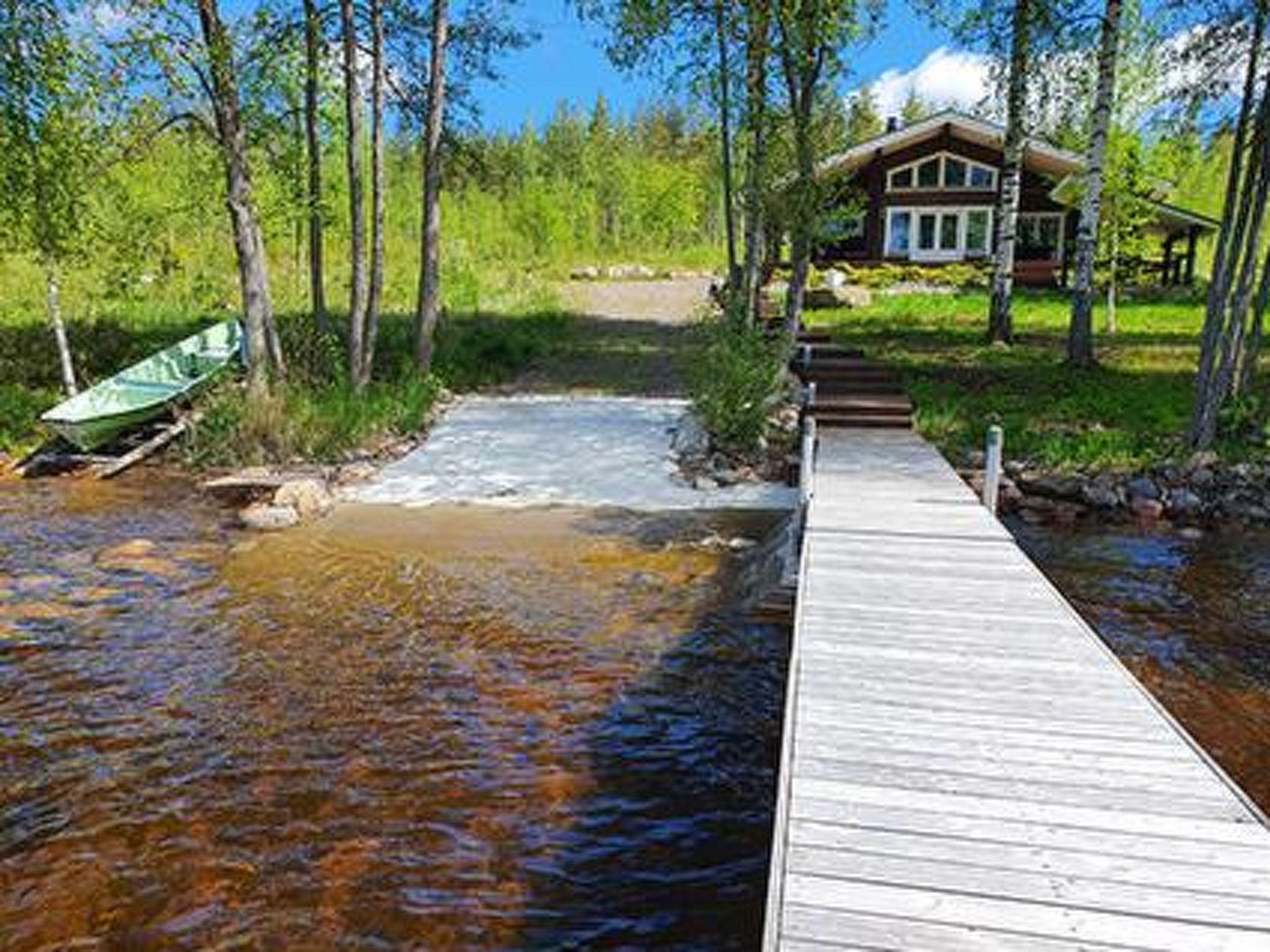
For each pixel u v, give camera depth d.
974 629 4.66
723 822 4.25
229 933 3.49
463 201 42.47
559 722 5.16
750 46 11.61
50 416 10.56
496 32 13.36
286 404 11.41
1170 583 7.45
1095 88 13.83
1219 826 2.93
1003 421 11.05
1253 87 9.14
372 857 3.95
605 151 60.91
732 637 6.32
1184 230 24.23
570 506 9.53
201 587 7.20
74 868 3.87
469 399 13.66
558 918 3.59
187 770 4.63
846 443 10.12
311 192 12.95
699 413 11.33
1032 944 2.38
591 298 27.12
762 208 12.29
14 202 11.61
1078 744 3.46
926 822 2.95
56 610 6.68
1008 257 15.34
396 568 7.69
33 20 11.13
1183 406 11.30
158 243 20.00
